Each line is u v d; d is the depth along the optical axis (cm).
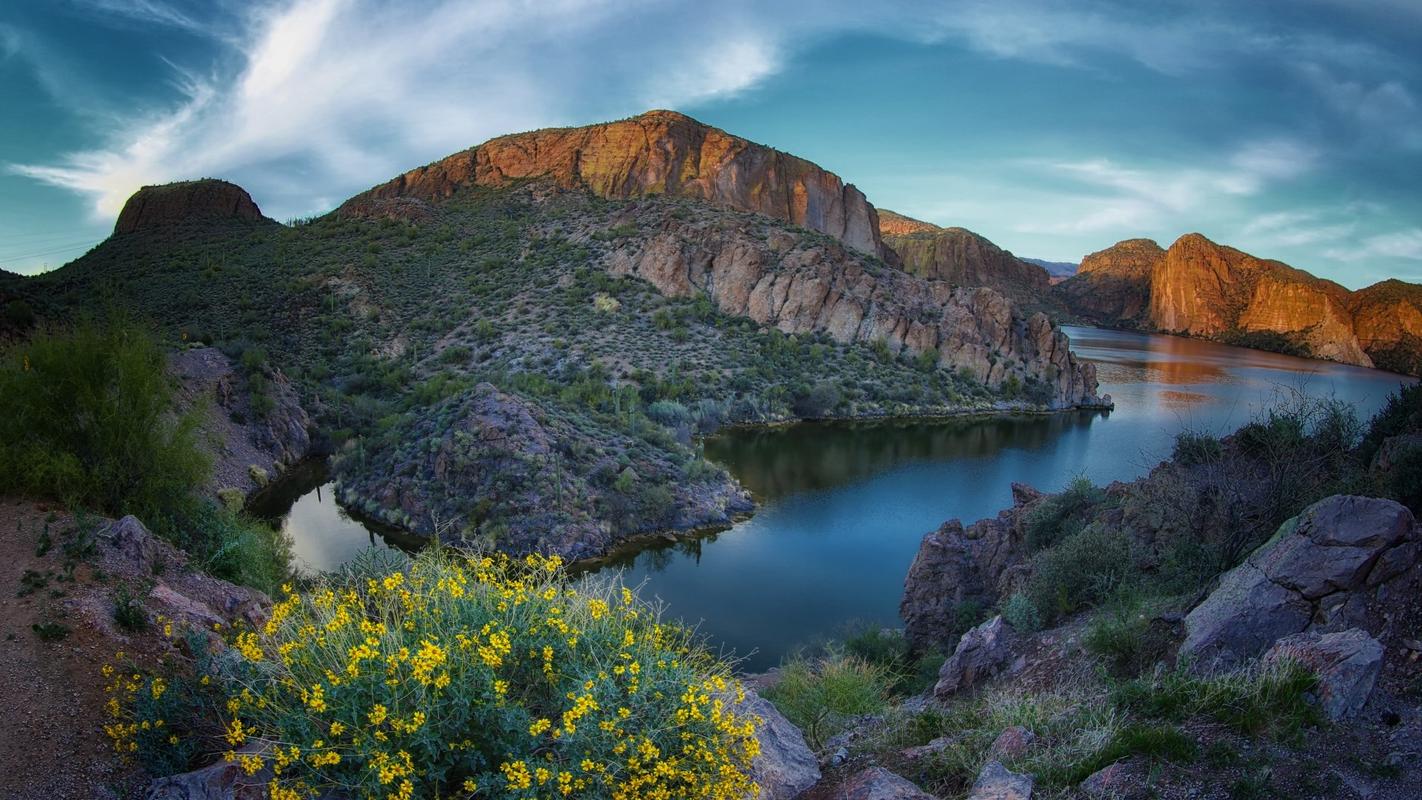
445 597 547
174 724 506
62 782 468
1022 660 1114
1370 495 1059
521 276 11106
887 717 864
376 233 13162
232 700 480
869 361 9919
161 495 1141
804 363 9444
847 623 2633
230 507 1908
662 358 8681
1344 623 706
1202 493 1272
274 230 13988
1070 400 10181
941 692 1177
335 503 4178
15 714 519
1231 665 724
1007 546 2077
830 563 3681
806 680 1075
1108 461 6506
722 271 10888
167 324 8150
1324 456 1149
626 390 7169
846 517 4588
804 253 11119
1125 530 1433
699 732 500
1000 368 10194
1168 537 1298
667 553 3728
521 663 516
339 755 417
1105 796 534
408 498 3869
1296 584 764
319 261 11244
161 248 12419
